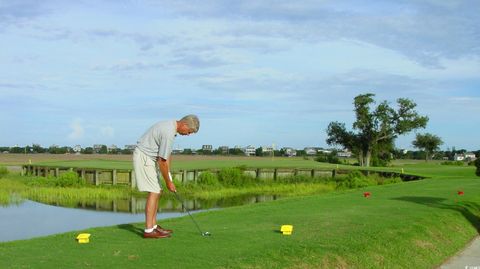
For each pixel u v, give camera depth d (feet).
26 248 26.91
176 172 147.43
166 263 23.68
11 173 175.32
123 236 30.45
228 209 45.68
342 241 30.04
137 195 121.29
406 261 30.07
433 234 36.47
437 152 385.29
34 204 100.32
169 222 36.88
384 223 36.76
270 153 415.44
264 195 134.21
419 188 71.67
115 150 460.55
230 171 152.97
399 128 244.83
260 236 30.76
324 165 193.06
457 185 77.87
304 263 25.73
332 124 258.37
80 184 136.46
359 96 246.06
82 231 32.30
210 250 26.48
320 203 50.93
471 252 35.12
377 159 250.98
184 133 28.53
